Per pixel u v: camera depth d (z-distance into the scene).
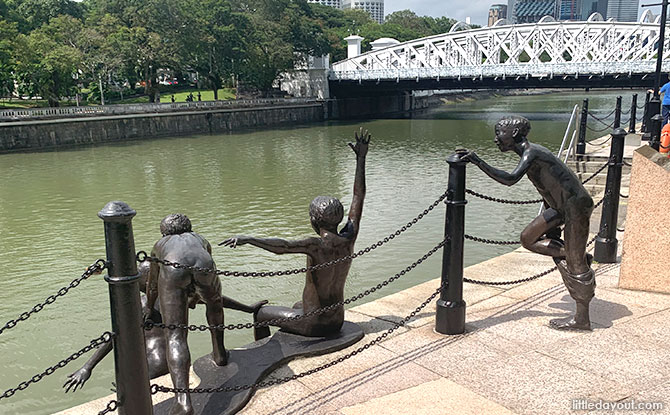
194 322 10.95
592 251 7.73
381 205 21.64
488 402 3.83
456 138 46.34
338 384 4.16
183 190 25.64
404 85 69.62
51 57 49.06
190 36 58.12
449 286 4.97
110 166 33.38
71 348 10.07
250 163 34.09
